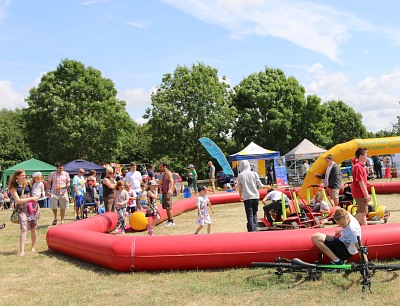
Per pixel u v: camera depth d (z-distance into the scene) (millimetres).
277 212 10602
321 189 11297
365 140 16906
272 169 30422
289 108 42500
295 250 6711
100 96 41781
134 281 6656
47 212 18000
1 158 54281
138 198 14219
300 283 6020
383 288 5645
